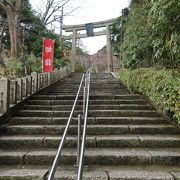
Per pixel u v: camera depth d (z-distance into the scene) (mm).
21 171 3887
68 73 16609
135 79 8344
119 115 6438
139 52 9531
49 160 4250
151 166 4176
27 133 5363
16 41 15578
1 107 5711
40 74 9133
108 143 4836
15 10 15641
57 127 5402
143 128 5422
